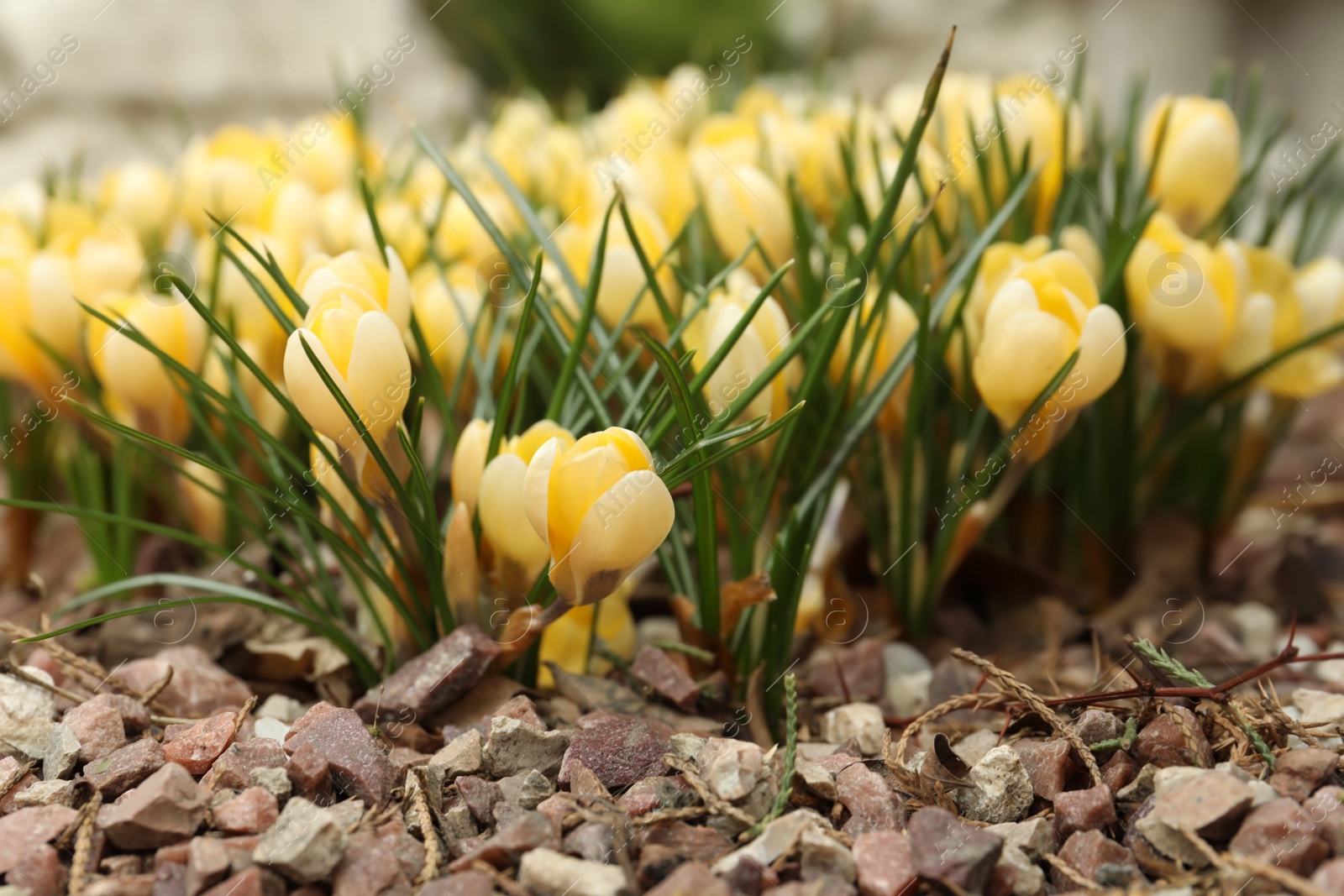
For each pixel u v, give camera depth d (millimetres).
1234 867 447
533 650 517
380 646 535
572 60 1483
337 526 540
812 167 626
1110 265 570
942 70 495
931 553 576
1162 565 590
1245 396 590
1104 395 570
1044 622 570
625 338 557
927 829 457
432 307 550
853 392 545
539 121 816
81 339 563
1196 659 554
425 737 500
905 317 532
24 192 665
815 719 532
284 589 519
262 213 592
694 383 496
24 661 537
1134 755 489
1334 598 604
